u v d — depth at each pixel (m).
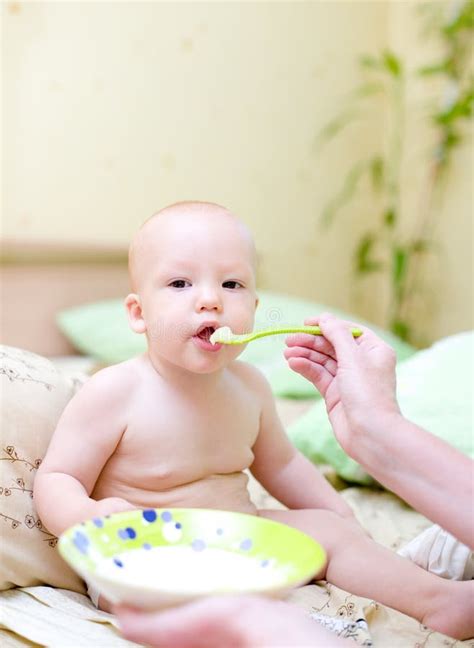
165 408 1.01
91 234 2.52
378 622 0.85
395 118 3.00
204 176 2.70
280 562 0.70
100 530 0.71
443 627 0.87
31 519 0.92
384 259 3.08
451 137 2.72
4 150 2.37
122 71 2.53
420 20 2.86
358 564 0.95
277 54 2.80
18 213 2.41
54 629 0.79
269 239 2.85
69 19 2.44
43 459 0.98
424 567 1.00
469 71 2.68
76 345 2.38
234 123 2.74
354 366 0.75
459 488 0.68
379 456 0.72
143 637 0.62
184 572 0.69
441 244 2.82
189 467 1.01
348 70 2.95
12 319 2.38
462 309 2.74
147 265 1.01
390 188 3.03
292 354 0.82
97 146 2.51
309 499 1.14
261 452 1.15
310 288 2.95
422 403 1.42
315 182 2.92
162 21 2.59
